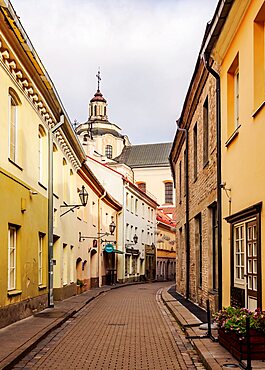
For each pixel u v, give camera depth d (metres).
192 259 20.73
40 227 17.38
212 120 14.71
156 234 59.03
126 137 71.75
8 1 11.41
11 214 13.61
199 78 16.38
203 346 9.80
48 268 18.58
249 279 10.20
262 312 8.26
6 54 12.84
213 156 14.56
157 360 9.59
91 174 30.16
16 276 14.60
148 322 15.65
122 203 44.47
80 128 67.69
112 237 41.62
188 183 21.47
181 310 17.41
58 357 9.95
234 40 11.41
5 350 9.91
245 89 10.39
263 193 9.16
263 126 9.17
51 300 18.61
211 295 15.47
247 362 7.54
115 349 10.83
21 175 14.77
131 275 47.47
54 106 18.70
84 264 30.66
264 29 9.73
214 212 16.02
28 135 15.66
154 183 67.81
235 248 11.41
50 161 18.73
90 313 18.44
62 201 22.47
